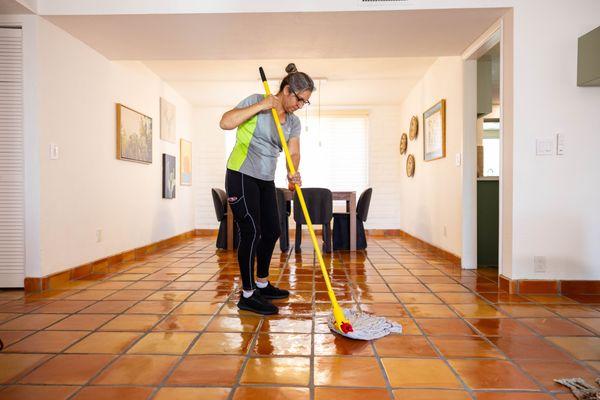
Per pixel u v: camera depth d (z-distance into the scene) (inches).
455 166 157.5
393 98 260.7
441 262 161.3
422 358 66.5
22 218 115.0
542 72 109.6
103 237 150.6
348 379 58.9
